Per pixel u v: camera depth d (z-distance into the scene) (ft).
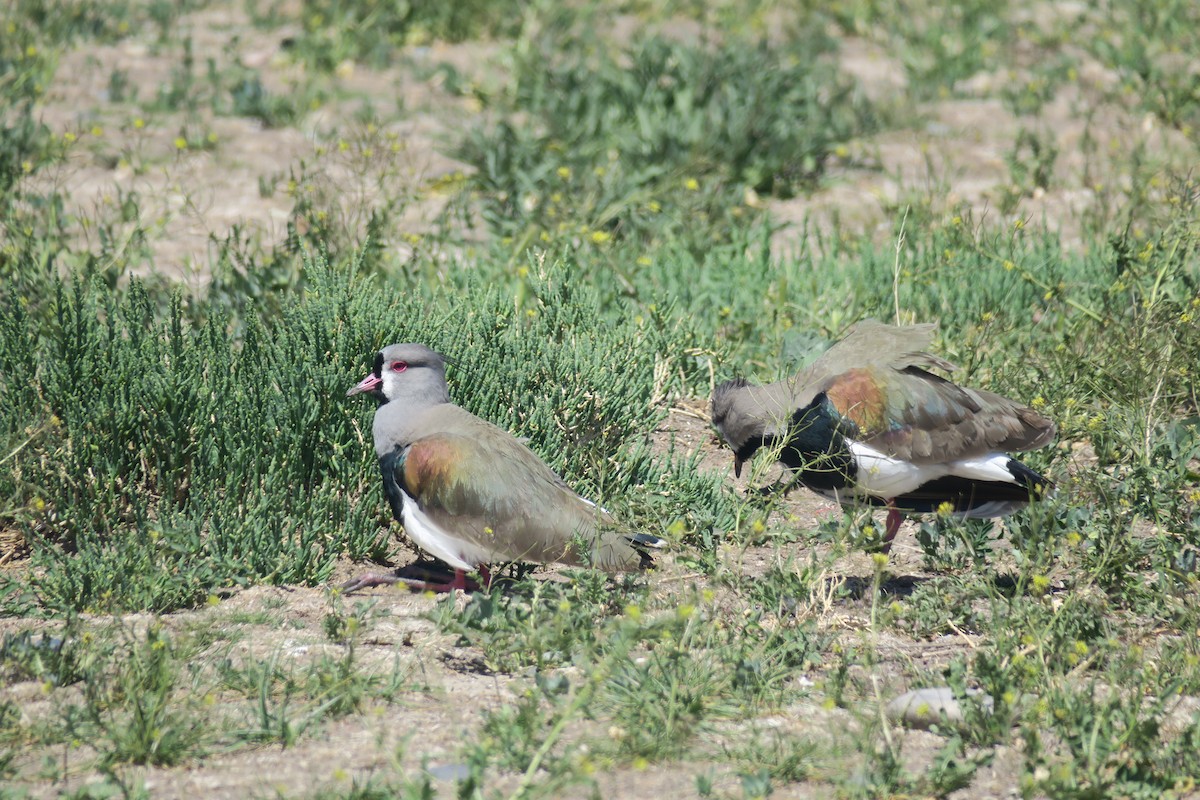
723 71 75.05
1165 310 45.32
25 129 66.95
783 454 35.88
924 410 34.14
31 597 32.07
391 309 41.57
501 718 26.11
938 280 52.47
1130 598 32.86
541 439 39.65
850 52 90.63
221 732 26.21
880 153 73.10
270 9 93.09
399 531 38.45
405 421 34.60
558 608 29.48
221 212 63.31
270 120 75.77
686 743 26.25
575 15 92.22
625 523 33.06
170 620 31.40
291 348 40.11
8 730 25.98
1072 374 44.70
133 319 41.34
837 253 56.75
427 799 23.02
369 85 83.66
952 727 26.76
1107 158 71.15
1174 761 25.57
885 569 33.65
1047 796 24.90
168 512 36.06
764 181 68.95
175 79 80.07
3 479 35.94
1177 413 43.75
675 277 54.49
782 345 47.93
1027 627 30.35
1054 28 90.02
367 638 30.78
